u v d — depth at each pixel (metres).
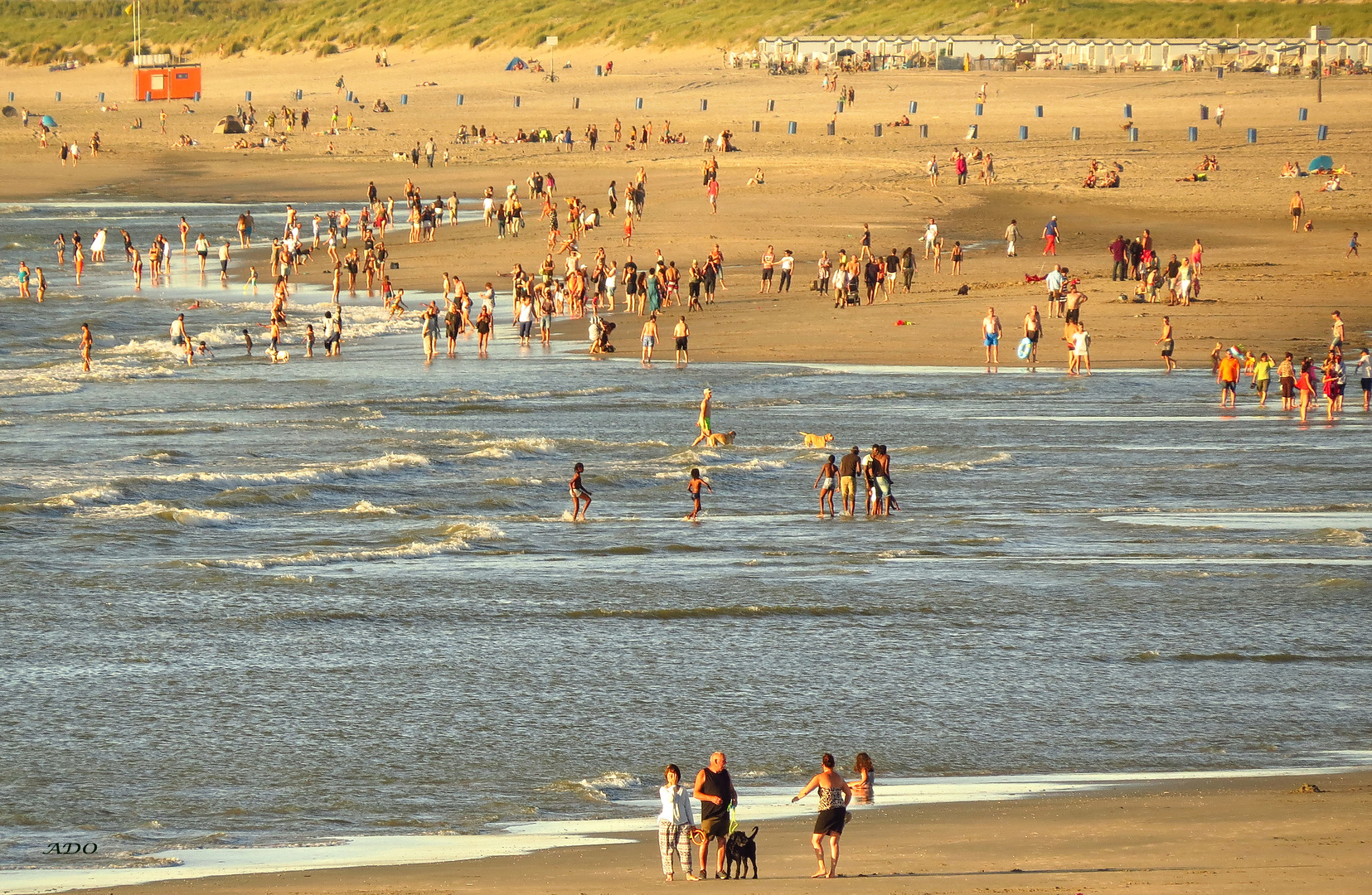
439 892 47.25
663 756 66.31
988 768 64.31
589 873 49.72
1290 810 55.44
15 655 80.88
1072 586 95.31
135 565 100.50
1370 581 95.31
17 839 55.59
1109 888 45.06
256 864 51.78
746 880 47.81
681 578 97.81
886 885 46.25
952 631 85.94
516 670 78.75
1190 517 114.12
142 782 62.47
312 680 76.75
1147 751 66.50
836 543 107.56
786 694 75.00
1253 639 84.44
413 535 110.38
